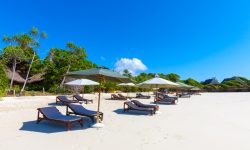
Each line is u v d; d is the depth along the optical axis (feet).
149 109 41.78
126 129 28.37
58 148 19.76
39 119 28.99
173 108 53.31
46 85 108.37
